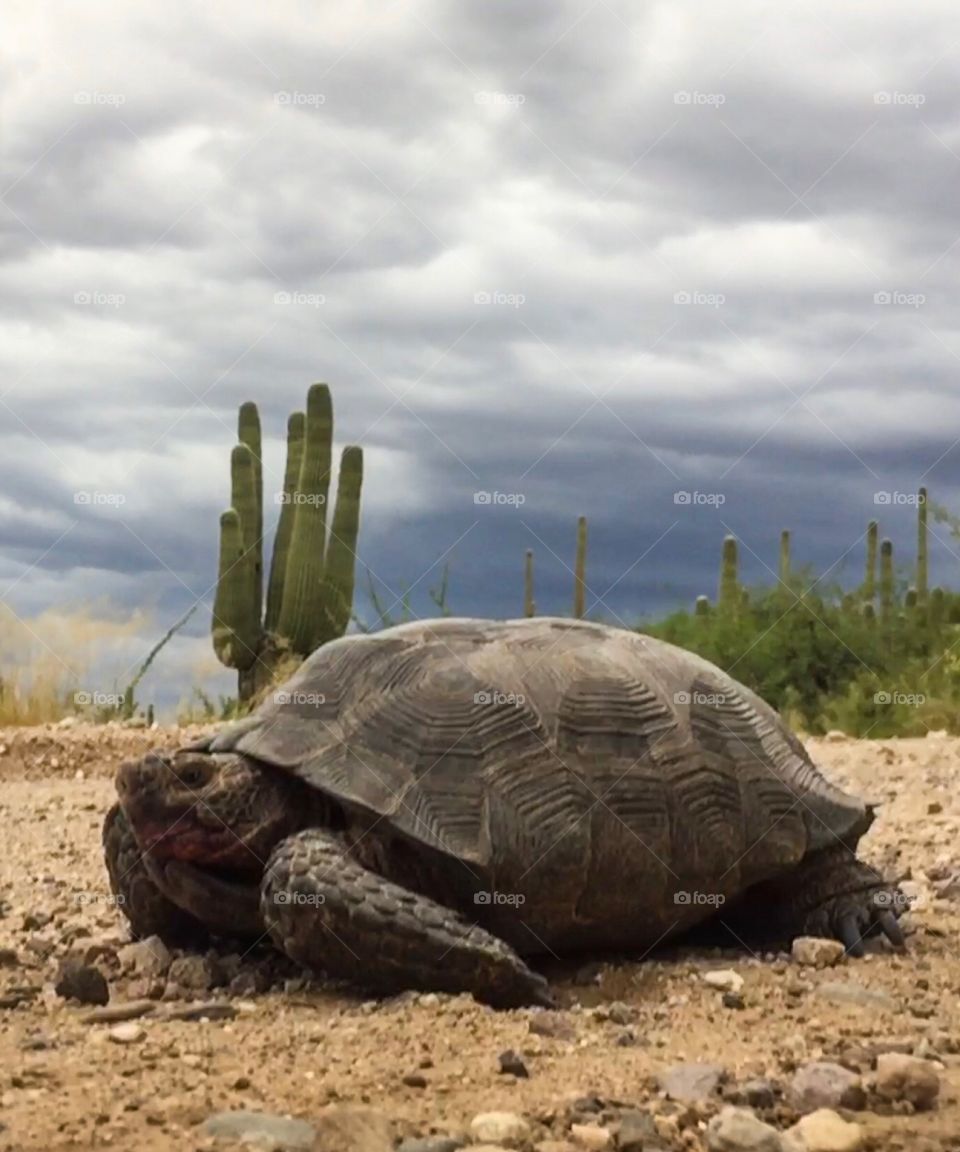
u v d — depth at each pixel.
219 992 0.46
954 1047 0.40
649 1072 0.37
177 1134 0.31
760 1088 0.35
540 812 0.46
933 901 0.61
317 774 0.46
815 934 0.53
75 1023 0.42
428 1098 0.34
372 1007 0.43
